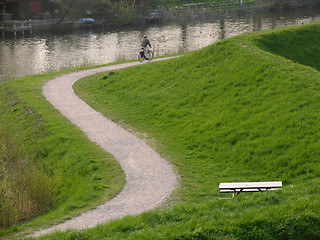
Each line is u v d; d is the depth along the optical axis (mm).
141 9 100125
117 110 27422
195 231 11250
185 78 28734
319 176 15844
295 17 90312
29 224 14266
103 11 91188
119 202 15406
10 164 21109
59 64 52531
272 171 17141
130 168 18797
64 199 17031
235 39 30328
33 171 18016
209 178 17562
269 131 19766
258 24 82625
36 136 24250
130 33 78188
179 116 24625
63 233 11875
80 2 89688
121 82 31938
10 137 24375
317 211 11781
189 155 20266
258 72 25203
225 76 26453
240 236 11234
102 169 18688
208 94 25578
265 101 22391
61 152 21281
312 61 29094
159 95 27844
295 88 22312
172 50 57562
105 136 22969
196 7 108875
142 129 24062
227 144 20141
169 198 15562
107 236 11484
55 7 90000
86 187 17047
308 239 11289
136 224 12133
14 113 28562
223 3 114000
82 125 24812
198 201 15172
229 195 15531
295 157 17312
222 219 11758
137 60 43219
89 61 49688
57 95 31266
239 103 23203
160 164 19203
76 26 85812
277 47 29781
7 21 83500
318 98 20703
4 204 15578
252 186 13719
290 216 11609
